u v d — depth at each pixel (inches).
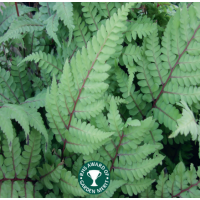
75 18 31.0
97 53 23.0
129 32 30.8
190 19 28.9
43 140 30.1
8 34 30.4
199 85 31.4
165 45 30.6
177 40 29.9
